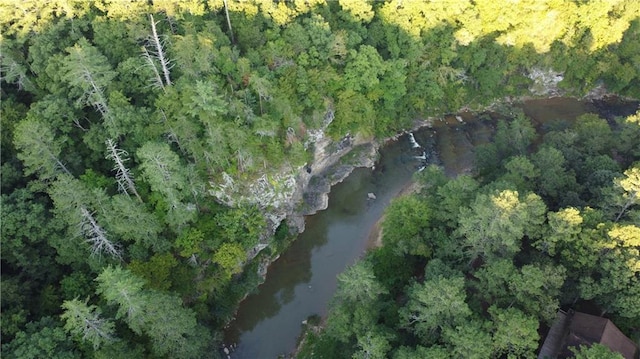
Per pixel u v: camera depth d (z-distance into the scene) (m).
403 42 86.44
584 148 75.88
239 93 67.62
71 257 57.94
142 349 52.53
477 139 93.06
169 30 73.19
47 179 60.88
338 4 85.69
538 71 98.12
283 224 77.00
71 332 48.38
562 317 55.97
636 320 54.00
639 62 90.44
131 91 66.75
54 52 67.75
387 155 91.12
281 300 70.69
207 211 68.62
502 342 47.53
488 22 89.25
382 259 66.88
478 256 63.69
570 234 54.88
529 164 67.94
